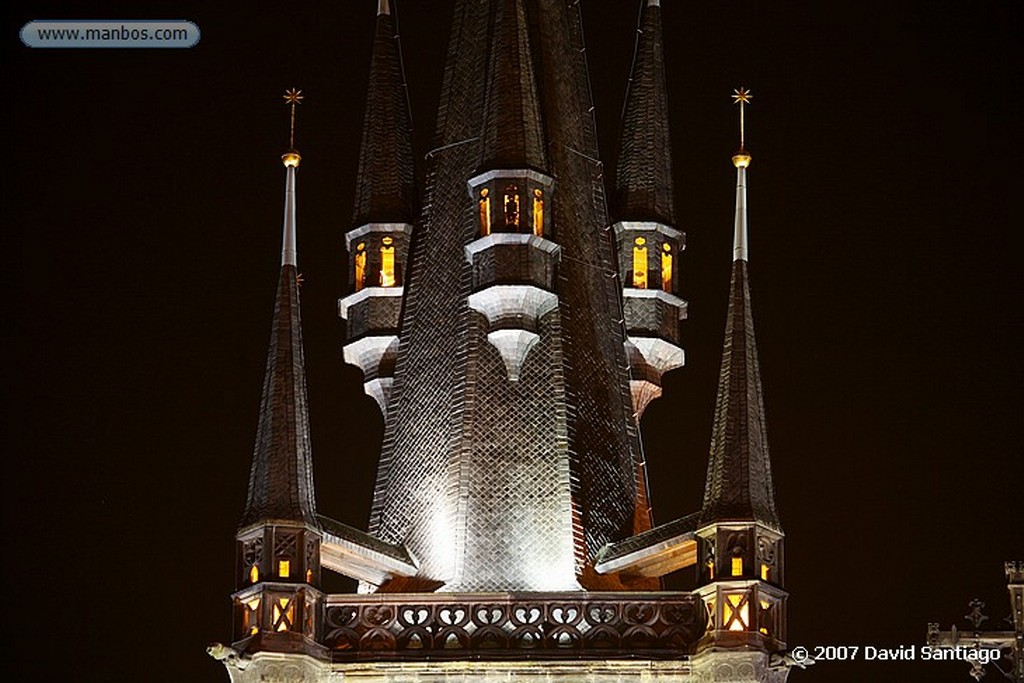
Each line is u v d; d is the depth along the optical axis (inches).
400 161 2513.5
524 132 2373.3
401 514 2320.4
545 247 2353.6
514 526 2267.5
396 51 2566.4
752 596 2139.5
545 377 2325.3
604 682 2164.1
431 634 2186.3
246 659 2140.7
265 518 2178.9
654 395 2480.3
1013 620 2166.6
